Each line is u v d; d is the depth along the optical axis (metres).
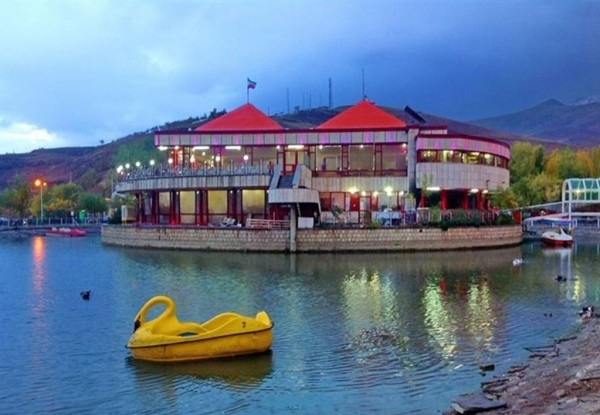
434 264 54.00
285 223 68.50
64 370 21.03
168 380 19.80
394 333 26.14
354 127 82.94
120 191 87.56
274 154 82.00
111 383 19.59
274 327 27.42
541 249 72.56
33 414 17.20
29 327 28.05
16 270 51.66
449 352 22.94
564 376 18.00
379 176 77.56
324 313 30.75
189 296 36.50
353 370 20.70
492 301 34.22
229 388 18.98
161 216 84.88
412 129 76.56
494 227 72.44
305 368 20.95
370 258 59.53
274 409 17.11
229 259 59.06
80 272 49.78
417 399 17.64
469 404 16.06
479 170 78.31
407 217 70.25
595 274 46.78
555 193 113.56
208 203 80.81
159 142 80.88
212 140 80.44
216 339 22.14
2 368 21.33
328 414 16.62
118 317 30.47
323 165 80.62
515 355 22.42
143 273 48.56
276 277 45.16
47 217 143.38
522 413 14.91
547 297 35.62
